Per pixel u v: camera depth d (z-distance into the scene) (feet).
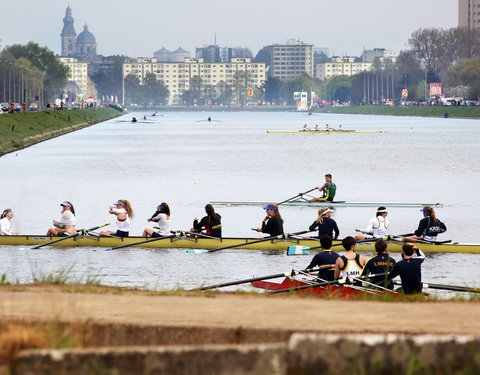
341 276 248.93
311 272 263.08
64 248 385.09
